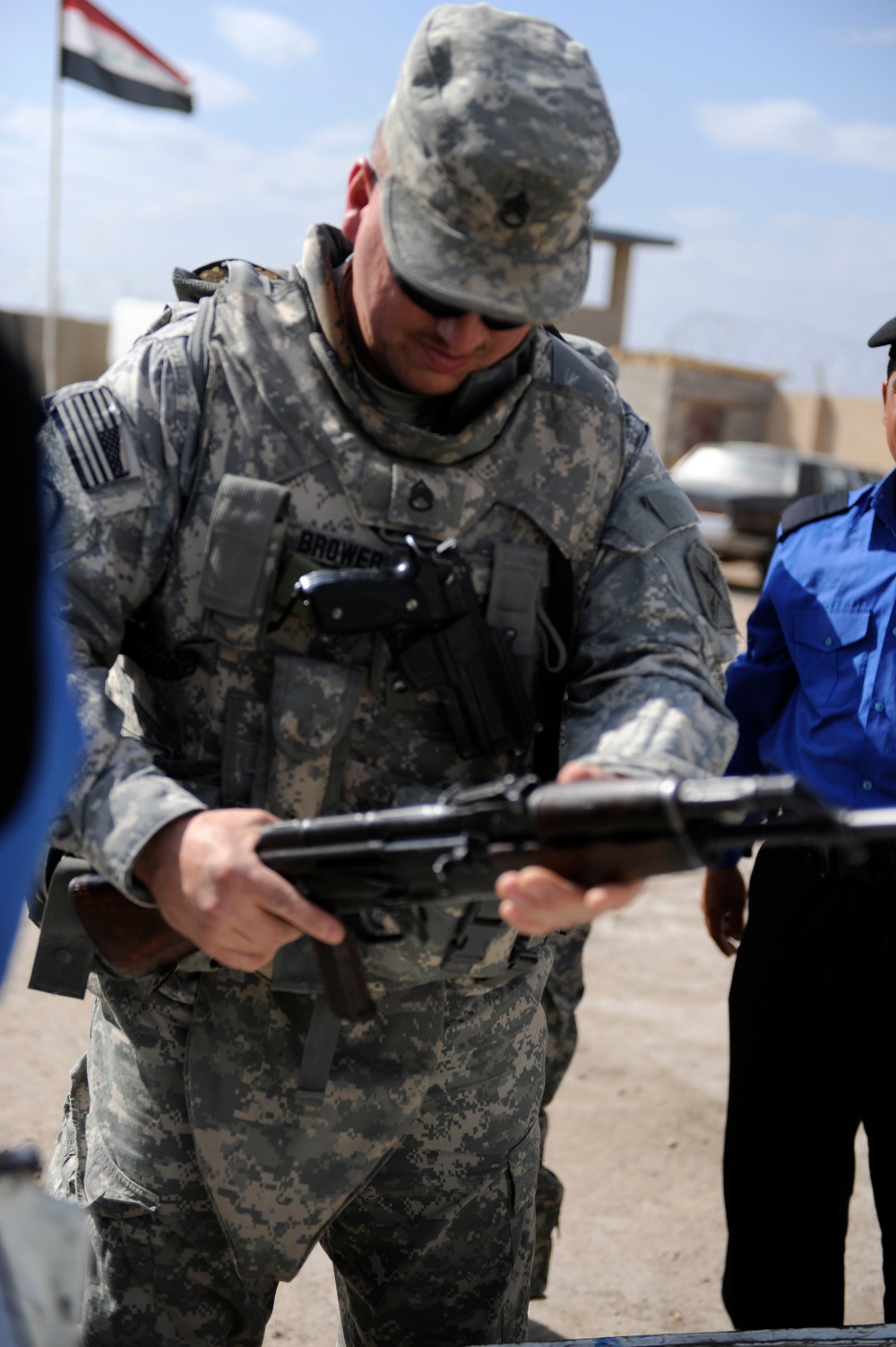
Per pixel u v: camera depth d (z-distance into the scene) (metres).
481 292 1.46
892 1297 2.52
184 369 1.62
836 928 2.49
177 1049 1.68
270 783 1.63
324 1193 1.68
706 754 1.61
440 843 1.29
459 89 1.44
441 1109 1.74
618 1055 4.34
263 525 1.57
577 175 1.45
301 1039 1.65
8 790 0.64
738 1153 2.64
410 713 1.66
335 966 1.43
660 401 25.09
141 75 12.92
